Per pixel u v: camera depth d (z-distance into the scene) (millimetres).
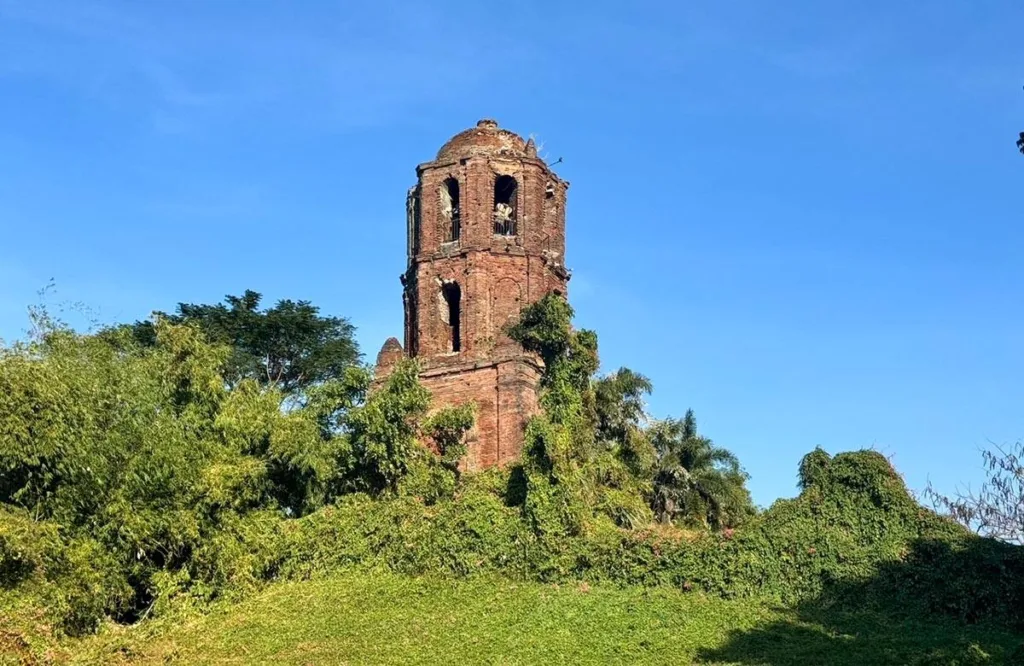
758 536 39031
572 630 36312
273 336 70938
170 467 41562
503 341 54281
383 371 57250
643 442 56969
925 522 37594
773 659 32719
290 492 48531
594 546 41281
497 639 35938
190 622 40156
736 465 64812
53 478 38656
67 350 41500
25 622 34625
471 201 57438
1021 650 30297
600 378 56438
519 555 42031
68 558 37406
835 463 39312
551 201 60250
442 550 43125
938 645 32906
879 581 36938
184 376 47062
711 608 37594
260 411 48281
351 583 42781
